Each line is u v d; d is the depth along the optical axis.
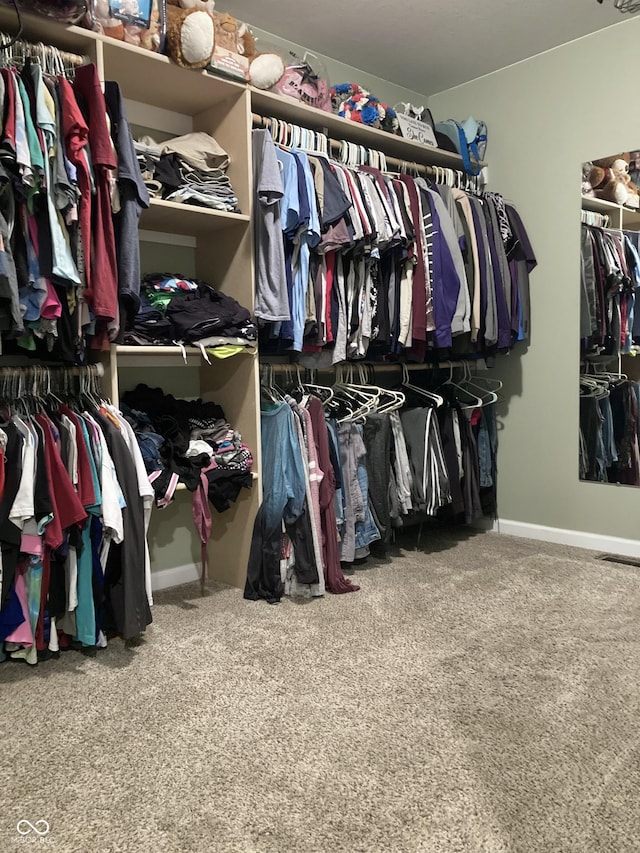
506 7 2.85
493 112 3.53
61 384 2.21
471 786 1.41
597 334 3.24
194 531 2.86
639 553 3.12
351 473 2.79
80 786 1.42
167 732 1.63
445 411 3.21
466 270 3.13
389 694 1.81
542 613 2.40
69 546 1.99
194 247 2.80
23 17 1.93
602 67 3.10
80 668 1.98
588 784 1.42
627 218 3.08
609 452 3.23
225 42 2.44
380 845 1.25
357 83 3.44
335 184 2.57
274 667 1.98
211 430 2.55
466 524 3.69
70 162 1.88
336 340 2.74
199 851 1.23
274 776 1.45
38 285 1.84
